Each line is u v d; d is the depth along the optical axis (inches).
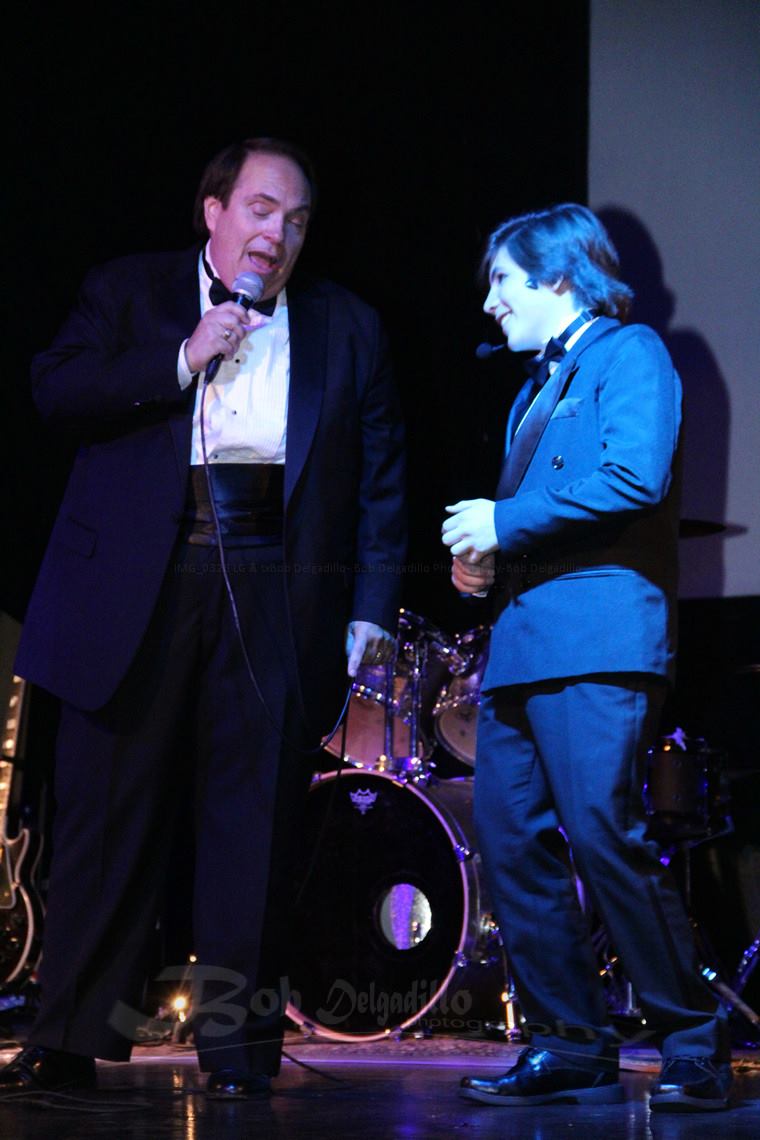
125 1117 157.0
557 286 189.2
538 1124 154.6
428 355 313.4
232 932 178.1
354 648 188.4
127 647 175.0
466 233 313.9
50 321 313.1
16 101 315.6
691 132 306.7
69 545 182.2
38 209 315.3
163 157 317.1
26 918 289.3
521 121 314.5
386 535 194.4
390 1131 146.9
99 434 184.7
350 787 270.4
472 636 264.5
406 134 316.8
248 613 180.2
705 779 259.0
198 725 183.2
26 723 304.2
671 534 181.3
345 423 189.0
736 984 265.7
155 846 181.2
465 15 317.7
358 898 267.9
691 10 310.0
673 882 173.5
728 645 296.2
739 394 298.0
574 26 314.7
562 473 180.1
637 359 178.2
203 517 180.1
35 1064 173.8
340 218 317.1
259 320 186.4
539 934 180.4
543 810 183.8
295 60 319.6
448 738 275.4
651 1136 144.8
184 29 320.2
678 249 304.3
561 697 176.1
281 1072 211.0
